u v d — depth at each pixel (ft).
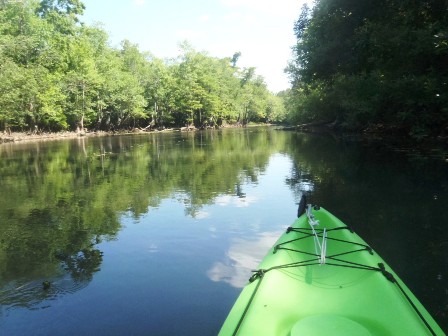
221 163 48.44
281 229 21.18
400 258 15.90
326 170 38.32
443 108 43.73
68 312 13.33
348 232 14.88
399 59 50.60
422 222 20.24
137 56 200.85
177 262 17.15
